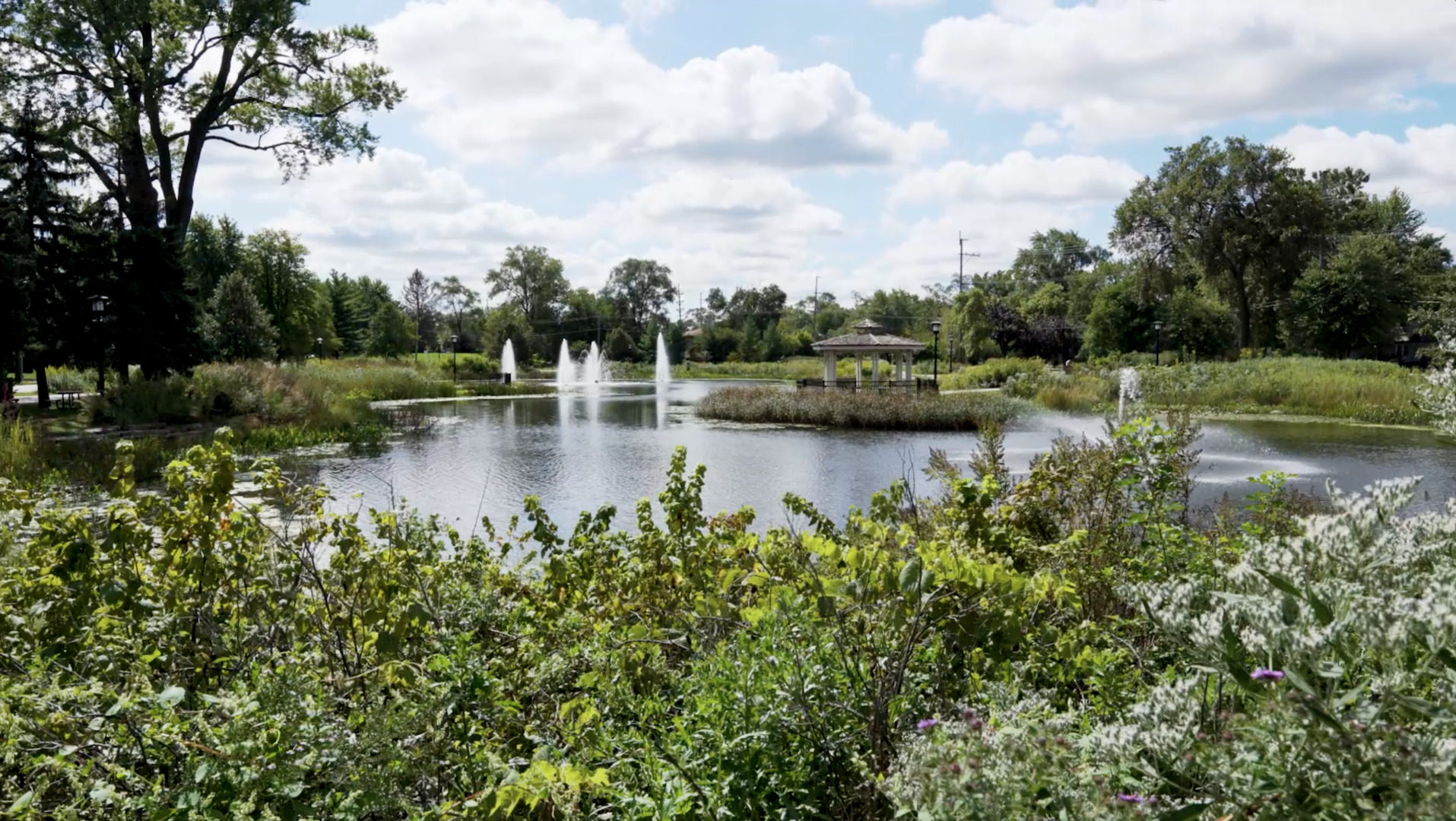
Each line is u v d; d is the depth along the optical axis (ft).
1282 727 4.35
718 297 411.34
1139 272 180.04
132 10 81.56
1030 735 5.16
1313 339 156.97
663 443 67.00
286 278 194.80
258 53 90.94
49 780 6.23
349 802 5.90
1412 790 3.87
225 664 9.03
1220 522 16.61
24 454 43.14
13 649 8.73
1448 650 4.33
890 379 156.15
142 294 90.43
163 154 92.32
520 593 12.76
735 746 6.68
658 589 12.42
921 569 8.38
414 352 296.92
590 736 7.38
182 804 5.41
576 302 329.11
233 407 76.95
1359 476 45.14
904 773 5.52
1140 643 10.74
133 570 10.13
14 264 81.00
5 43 83.61
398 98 98.53
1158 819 4.47
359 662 9.27
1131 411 73.72
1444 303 59.36
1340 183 211.41
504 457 57.62
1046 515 15.28
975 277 338.34
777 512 35.60
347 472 49.83
